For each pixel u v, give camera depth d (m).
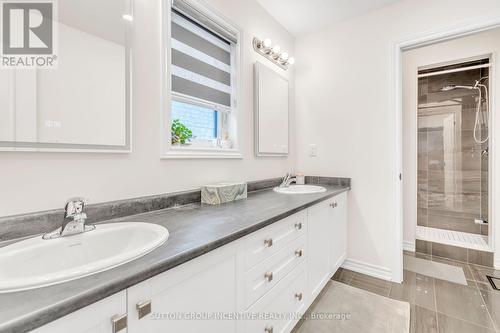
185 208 1.28
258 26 2.01
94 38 0.99
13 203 0.81
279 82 2.25
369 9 2.06
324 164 2.38
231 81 1.83
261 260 1.07
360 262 2.18
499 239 2.20
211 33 1.68
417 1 1.87
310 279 1.54
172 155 1.30
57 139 0.89
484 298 1.75
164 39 1.25
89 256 0.84
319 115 2.40
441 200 2.96
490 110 2.26
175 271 0.69
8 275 0.64
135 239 0.94
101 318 0.52
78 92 0.95
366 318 1.55
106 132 1.03
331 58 2.32
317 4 2.00
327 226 1.80
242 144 1.85
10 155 0.80
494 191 2.21
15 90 0.80
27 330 0.41
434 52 2.52
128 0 1.10
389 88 2.00
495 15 1.60
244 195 1.60
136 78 1.14
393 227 2.01
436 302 1.71
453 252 2.42
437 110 2.97
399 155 1.98
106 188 1.04
